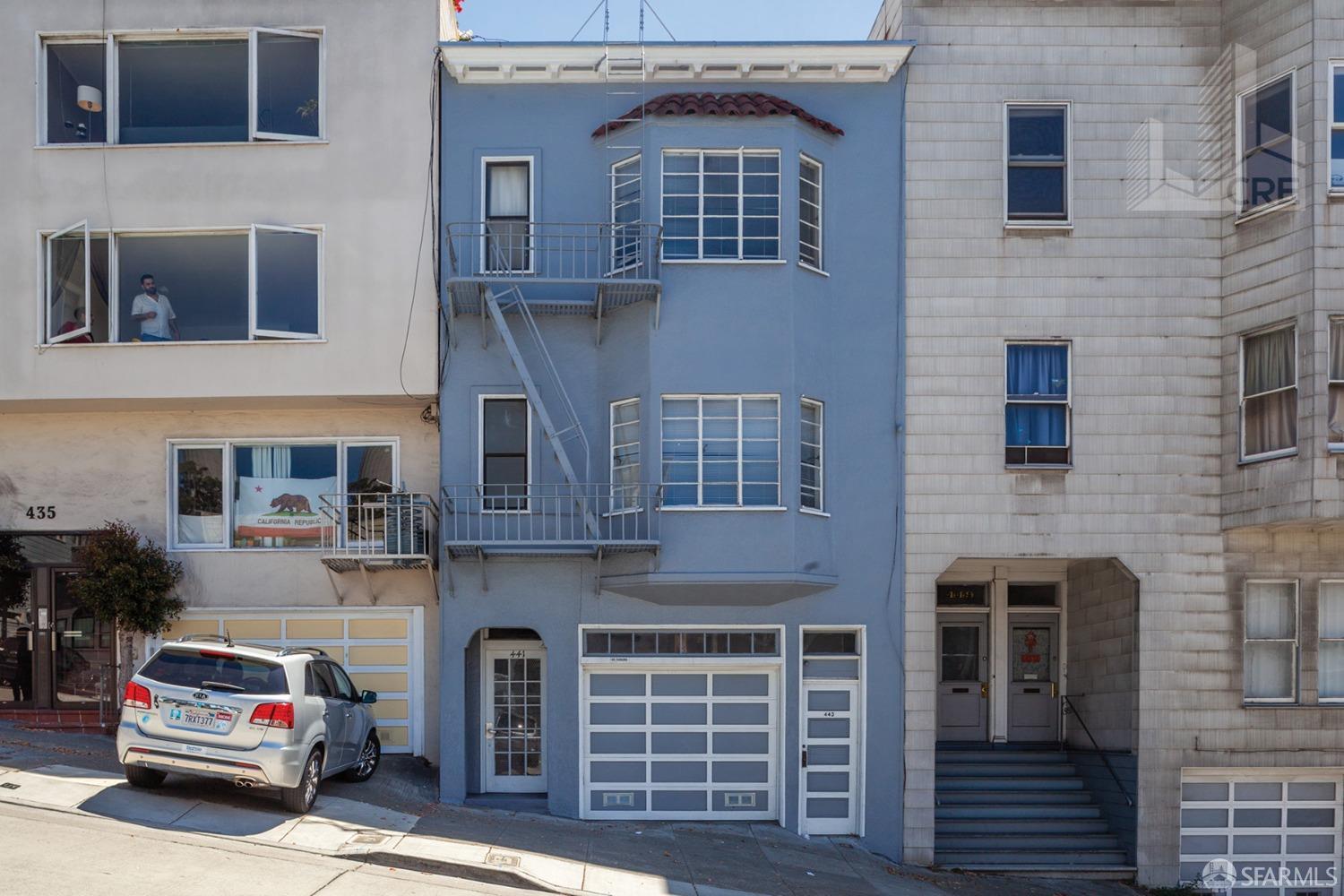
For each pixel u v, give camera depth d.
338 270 15.65
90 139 15.93
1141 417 15.86
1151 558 15.70
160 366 15.52
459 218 15.78
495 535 15.40
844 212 15.96
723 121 15.41
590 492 15.48
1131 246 15.98
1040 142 16.20
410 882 10.84
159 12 15.80
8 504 16.44
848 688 15.75
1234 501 15.52
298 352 15.56
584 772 15.47
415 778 15.48
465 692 15.68
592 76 15.94
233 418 16.56
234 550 16.39
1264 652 15.88
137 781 12.64
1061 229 15.97
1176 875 15.40
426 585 16.45
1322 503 14.18
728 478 15.11
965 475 15.77
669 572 14.84
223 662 12.23
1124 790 15.79
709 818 15.58
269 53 15.93
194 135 15.95
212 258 15.80
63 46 16.02
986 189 16.02
